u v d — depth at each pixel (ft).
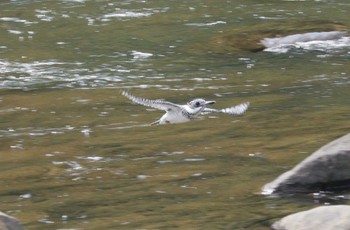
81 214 37.73
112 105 57.62
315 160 40.32
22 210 38.47
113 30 79.05
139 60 69.62
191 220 36.58
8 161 46.16
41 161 45.98
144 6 87.66
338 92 59.36
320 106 55.83
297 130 50.29
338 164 40.22
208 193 39.99
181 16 83.51
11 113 55.98
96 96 59.93
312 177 40.04
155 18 82.99
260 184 41.04
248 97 58.70
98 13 85.05
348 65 67.10
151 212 37.68
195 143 48.32
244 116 53.83
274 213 37.22
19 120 54.39
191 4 88.28
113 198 39.75
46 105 57.77
